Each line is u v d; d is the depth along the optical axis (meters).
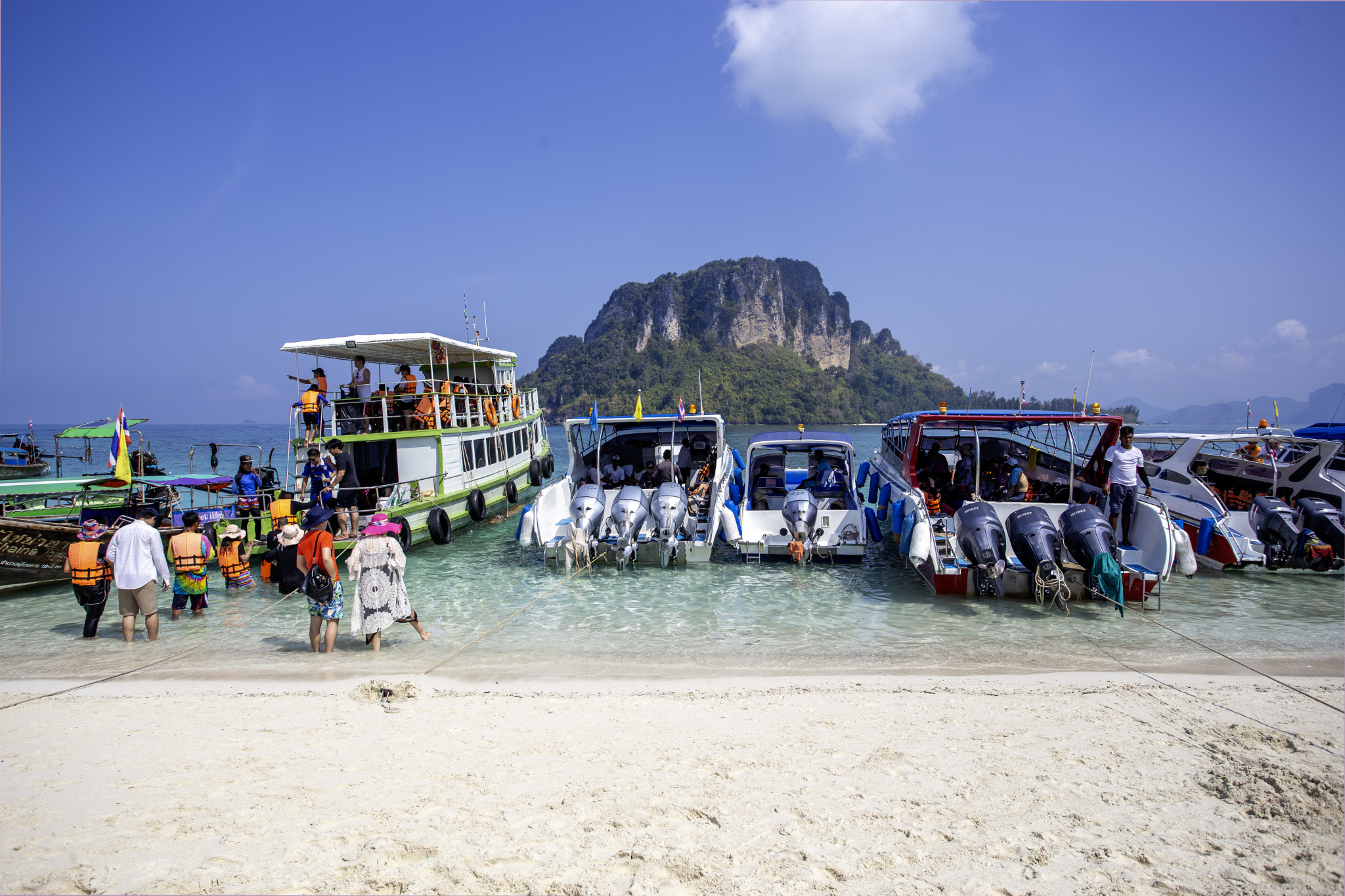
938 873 3.44
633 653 7.95
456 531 15.54
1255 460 12.75
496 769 4.71
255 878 3.43
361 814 4.09
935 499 11.58
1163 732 5.29
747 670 7.35
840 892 3.29
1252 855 3.57
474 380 18.06
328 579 7.95
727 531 11.98
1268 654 7.61
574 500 12.05
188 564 9.70
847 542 11.84
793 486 15.84
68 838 3.84
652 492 12.59
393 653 8.02
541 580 11.53
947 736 5.23
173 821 4.04
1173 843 3.70
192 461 15.19
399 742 5.25
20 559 11.00
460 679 7.11
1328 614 9.09
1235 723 5.48
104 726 5.72
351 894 3.30
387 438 14.02
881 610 9.56
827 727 5.45
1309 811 4.02
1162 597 9.95
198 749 5.17
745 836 3.80
